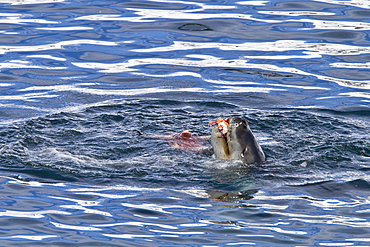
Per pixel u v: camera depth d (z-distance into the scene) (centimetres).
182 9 5366
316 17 5088
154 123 3366
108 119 3416
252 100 3750
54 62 4278
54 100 3700
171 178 2661
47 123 3309
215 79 4075
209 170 2738
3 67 4166
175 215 2320
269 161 2814
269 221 2277
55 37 4675
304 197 2477
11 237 2134
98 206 2389
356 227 2225
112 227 2222
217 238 2147
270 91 3888
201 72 4184
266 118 3431
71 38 4662
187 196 2488
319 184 2597
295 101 3722
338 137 3147
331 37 4681
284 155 2908
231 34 4772
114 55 4431
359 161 2858
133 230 2200
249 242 2117
